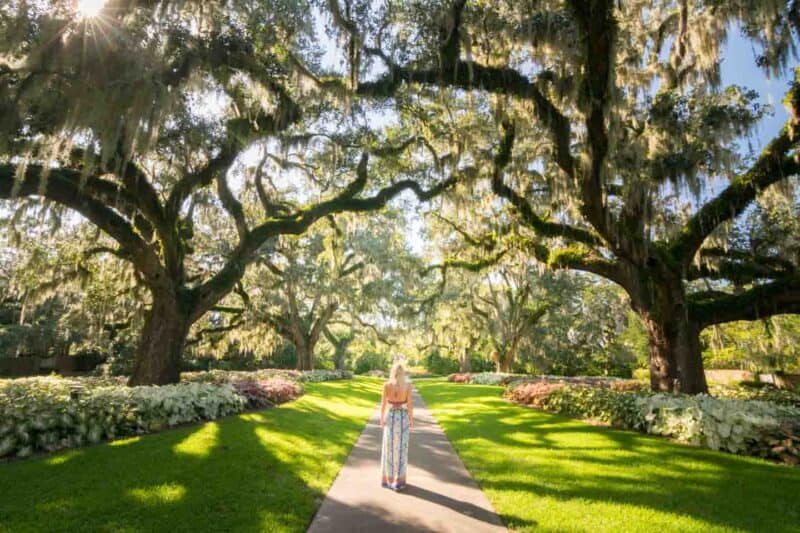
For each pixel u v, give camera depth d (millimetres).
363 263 27281
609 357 33969
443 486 5598
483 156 12719
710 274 14031
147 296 17734
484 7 9406
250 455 6652
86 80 7496
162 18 8031
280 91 11164
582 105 8945
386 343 37688
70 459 5969
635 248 11289
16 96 7230
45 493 4703
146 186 11359
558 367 36000
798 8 8867
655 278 11906
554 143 10422
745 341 21844
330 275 25750
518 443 8414
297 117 11688
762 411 8312
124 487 4957
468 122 13375
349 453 7551
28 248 15398
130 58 7668
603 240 11969
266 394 13188
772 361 21641
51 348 30828
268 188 18422
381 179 17250
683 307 11977
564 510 4609
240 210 14266
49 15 7340
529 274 26422
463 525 4258
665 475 5980
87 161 7727
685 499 4980
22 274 15844
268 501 4746
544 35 8625
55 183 9789
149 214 11562
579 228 13500
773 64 9086
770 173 10516
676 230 12930
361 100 12492
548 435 9242
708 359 29562
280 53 10500
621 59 10812
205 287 12750
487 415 13102
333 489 5434
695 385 11977
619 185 13516
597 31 8094
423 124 14188
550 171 12891
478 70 9875
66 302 21500
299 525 4160
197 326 23844
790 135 9867
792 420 7746
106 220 10758
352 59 9977
